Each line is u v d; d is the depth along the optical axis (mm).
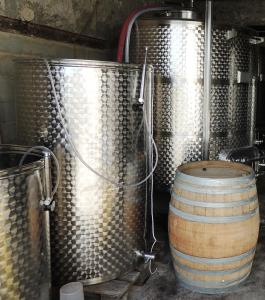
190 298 2438
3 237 1596
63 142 2207
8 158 2170
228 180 2371
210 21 3363
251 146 4156
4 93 2666
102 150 2256
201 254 2439
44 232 1856
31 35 2889
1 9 2535
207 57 3438
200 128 3625
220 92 3674
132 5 4590
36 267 1799
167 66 3537
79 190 2260
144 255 2660
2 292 1635
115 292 2289
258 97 6027
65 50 3371
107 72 2182
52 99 2172
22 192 1649
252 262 2779
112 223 2389
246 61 3875
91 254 2361
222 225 2375
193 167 2783
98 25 3893
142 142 2525
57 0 3127
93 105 2180
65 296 1964
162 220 3703
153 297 2445
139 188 2564
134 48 3631
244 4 5422
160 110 3625
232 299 2420
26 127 2336
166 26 3467
